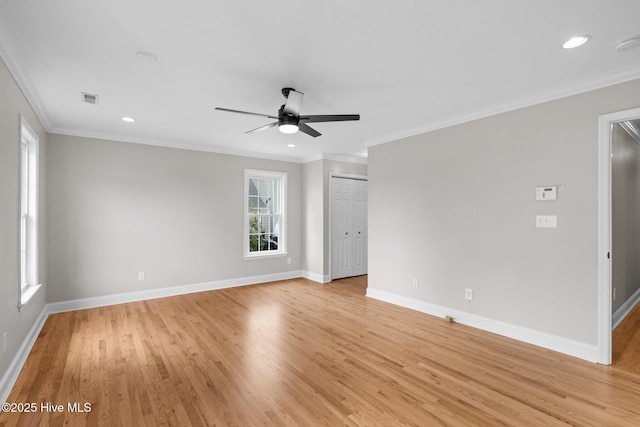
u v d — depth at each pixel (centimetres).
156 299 475
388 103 328
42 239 378
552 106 296
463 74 262
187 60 237
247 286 561
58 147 414
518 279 319
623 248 386
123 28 197
